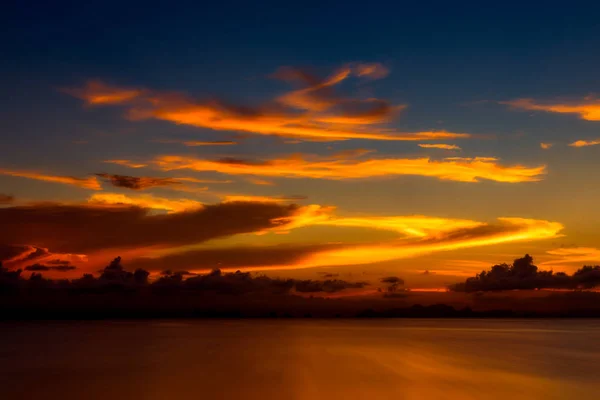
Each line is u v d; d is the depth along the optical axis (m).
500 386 37.75
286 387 36.28
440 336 124.69
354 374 43.78
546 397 33.69
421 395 33.53
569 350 77.12
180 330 161.50
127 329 171.88
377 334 133.75
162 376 42.81
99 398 33.25
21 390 36.50
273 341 96.19
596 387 37.72
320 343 90.44
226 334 130.38
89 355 65.31
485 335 133.00
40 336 117.94
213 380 40.09
